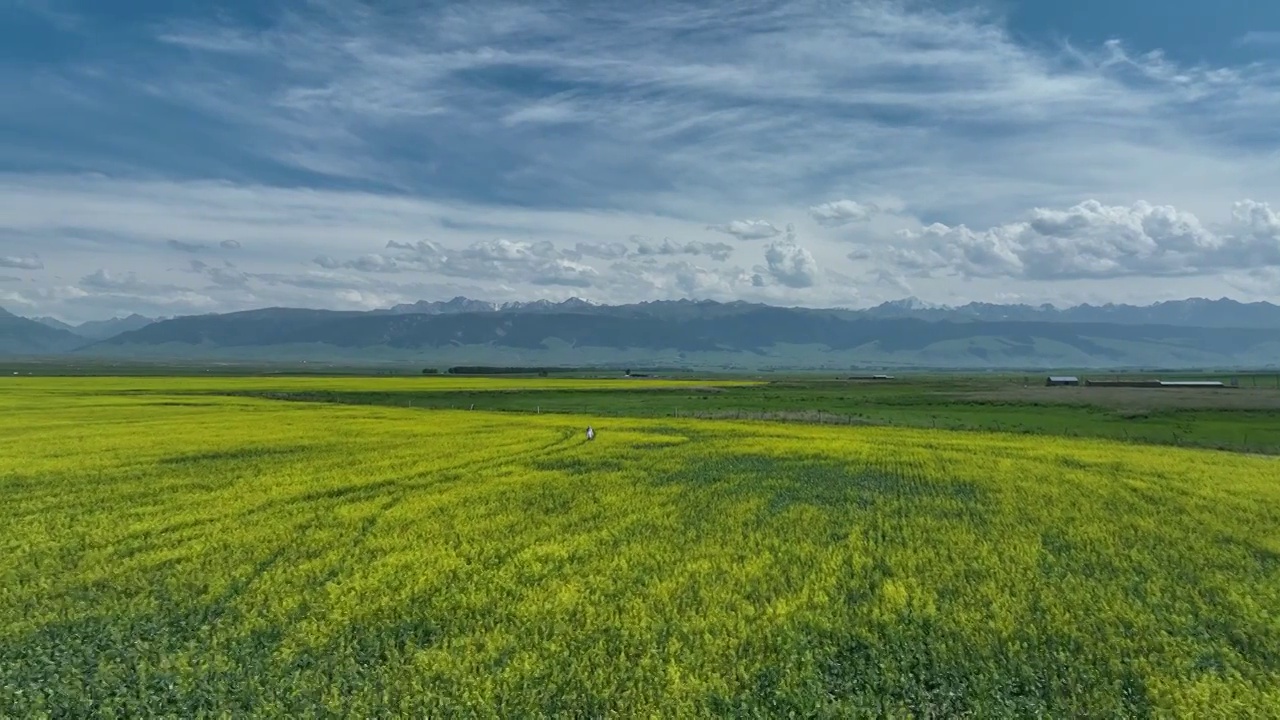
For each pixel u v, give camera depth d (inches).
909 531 840.3
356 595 610.5
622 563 704.4
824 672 486.6
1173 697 451.5
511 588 631.8
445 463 1316.4
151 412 2425.0
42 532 803.4
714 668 483.5
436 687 453.4
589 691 448.5
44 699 434.3
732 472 1250.0
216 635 527.5
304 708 430.0
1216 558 743.7
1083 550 773.9
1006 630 546.3
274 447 1510.8
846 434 1926.7
